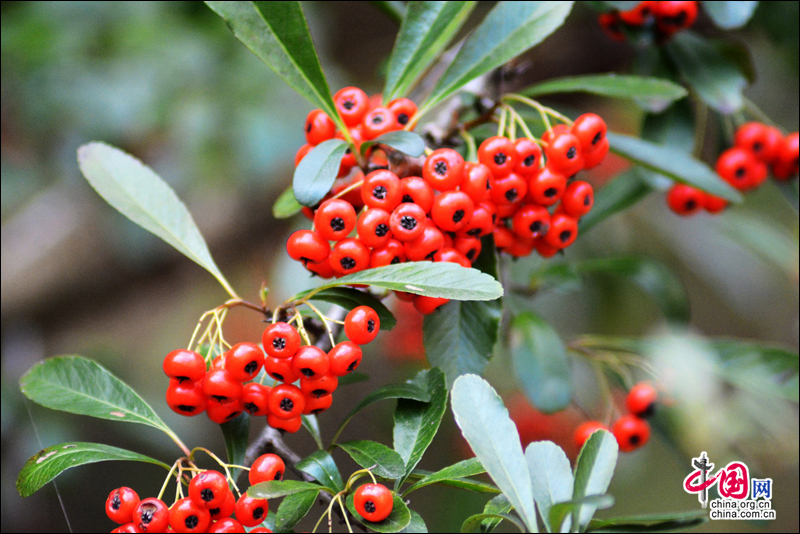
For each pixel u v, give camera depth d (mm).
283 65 422
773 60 583
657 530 405
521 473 397
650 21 480
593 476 404
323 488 401
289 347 403
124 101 625
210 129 628
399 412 418
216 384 404
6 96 650
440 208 408
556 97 650
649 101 461
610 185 516
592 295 672
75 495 680
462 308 431
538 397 501
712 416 514
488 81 471
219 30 653
